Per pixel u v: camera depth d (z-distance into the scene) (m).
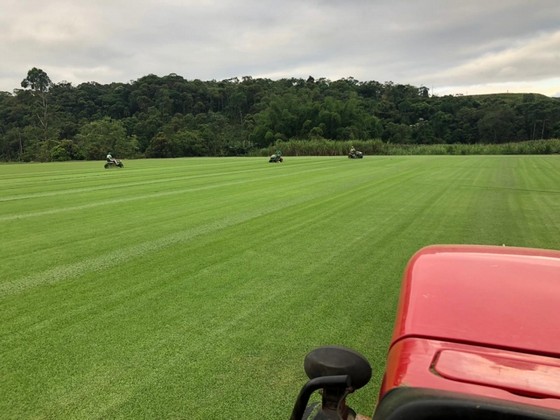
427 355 1.46
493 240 7.79
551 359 1.39
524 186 16.31
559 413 1.05
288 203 12.18
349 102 82.38
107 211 11.12
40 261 6.61
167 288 5.40
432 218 9.84
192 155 74.19
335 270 6.11
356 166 29.16
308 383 1.58
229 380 3.37
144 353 3.79
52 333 4.19
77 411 3.01
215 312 4.67
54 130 85.94
